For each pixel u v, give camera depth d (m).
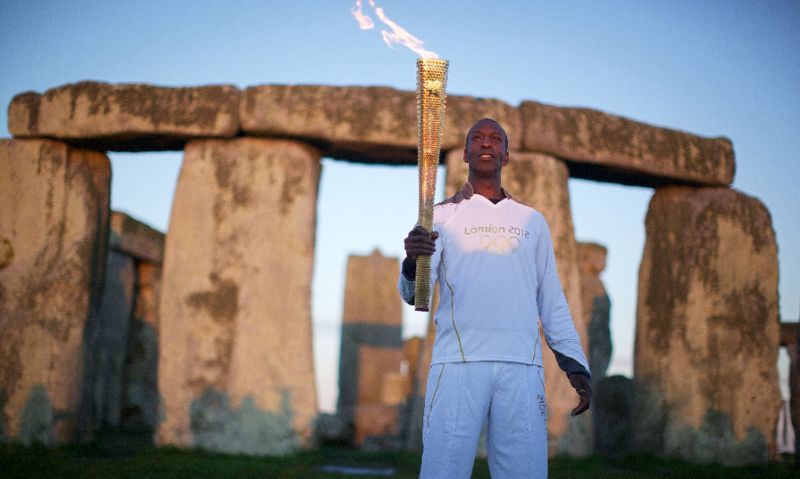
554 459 8.84
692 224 10.31
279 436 8.83
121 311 14.66
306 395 9.01
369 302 18.53
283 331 9.08
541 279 3.15
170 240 9.34
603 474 7.99
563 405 9.23
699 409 9.80
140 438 11.45
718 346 9.97
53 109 9.47
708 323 10.02
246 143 9.38
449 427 2.90
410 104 9.22
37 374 9.02
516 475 2.89
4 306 9.20
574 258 9.56
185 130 9.20
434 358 3.01
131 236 14.63
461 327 2.95
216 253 9.23
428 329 9.43
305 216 9.32
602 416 11.34
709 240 10.21
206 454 8.52
